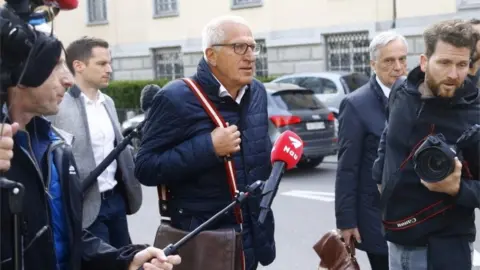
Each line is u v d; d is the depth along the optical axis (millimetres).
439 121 3145
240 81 3615
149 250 2764
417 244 3230
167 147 3664
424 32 3188
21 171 2463
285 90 12422
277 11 21297
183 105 3617
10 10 2350
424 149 3020
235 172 3621
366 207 4246
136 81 22500
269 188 3227
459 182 3041
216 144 3500
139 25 25234
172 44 24266
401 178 3201
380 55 4289
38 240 2490
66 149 2730
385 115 4246
